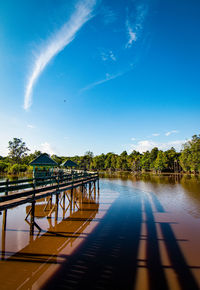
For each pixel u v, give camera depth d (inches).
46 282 198.2
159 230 359.6
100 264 234.8
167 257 253.0
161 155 2696.9
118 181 1428.4
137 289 186.7
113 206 573.6
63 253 263.1
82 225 389.7
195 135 2212.1
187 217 446.6
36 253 261.7
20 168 2251.5
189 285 193.6
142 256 256.2
